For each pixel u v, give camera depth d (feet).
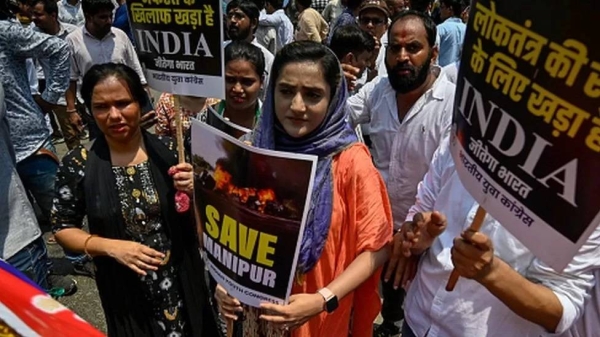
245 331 6.36
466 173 4.51
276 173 5.24
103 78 6.62
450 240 5.61
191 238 7.25
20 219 8.05
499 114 4.07
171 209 7.04
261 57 9.54
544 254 3.97
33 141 11.24
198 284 7.35
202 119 9.67
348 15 18.26
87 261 12.39
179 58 7.77
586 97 3.48
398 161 9.25
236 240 5.64
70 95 16.29
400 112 9.25
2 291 3.60
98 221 6.89
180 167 6.95
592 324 5.62
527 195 3.98
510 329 5.30
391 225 5.96
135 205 6.93
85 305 11.56
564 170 3.71
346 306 6.06
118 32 16.66
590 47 3.39
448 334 5.58
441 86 8.72
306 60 5.41
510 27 3.87
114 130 6.74
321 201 5.59
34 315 3.46
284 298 5.48
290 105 5.48
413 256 6.10
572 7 3.43
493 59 4.07
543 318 4.86
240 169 5.43
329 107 5.65
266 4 22.85
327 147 5.63
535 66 3.73
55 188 7.04
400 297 10.01
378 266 5.86
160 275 7.04
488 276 4.70
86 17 16.10
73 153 7.04
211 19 7.38
